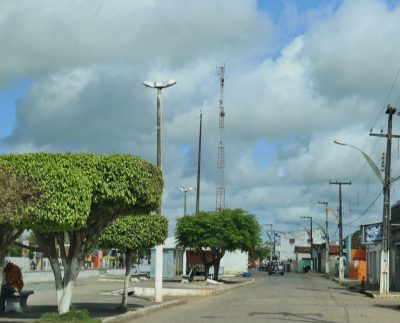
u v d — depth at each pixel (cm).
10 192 1126
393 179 3588
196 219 4681
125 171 1526
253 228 4841
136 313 1998
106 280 4688
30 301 2362
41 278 3969
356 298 3281
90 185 1383
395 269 4303
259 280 6200
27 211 1191
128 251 2128
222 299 3030
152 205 1708
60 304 1645
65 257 1662
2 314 1786
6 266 1866
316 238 15738
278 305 2616
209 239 4588
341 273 6003
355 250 7531
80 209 1301
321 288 4441
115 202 1548
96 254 7800
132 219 2078
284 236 16062
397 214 4303
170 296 3225
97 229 1659
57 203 1251
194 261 6562
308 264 11738
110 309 2103
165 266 5650
